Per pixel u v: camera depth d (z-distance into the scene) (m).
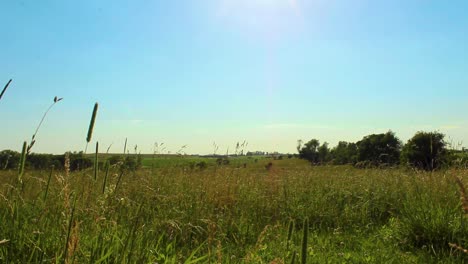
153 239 4.00
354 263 4.77
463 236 5.07
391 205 7.40
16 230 3.21
